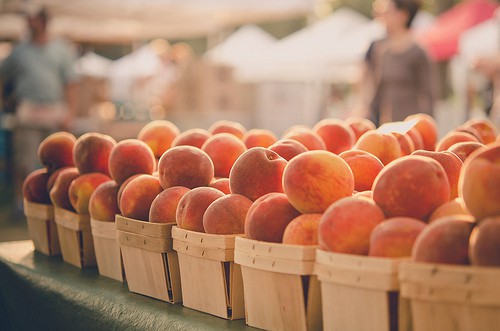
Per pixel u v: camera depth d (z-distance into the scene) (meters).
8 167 11.38
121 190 2.29
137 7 10.84
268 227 1.72
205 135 2.64
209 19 12.87
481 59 10.23
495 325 1.23
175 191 2.10
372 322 1.43
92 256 2.56
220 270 1.84
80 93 10.17
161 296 2.06
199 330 1.75
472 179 1.35
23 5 10.77
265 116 11.88
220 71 10.42
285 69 14.53
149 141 2.76
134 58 15.76
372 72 5.73
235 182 1.96
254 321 1.74
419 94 5.34
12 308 2.71
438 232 1.34
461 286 1.25
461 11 13.49
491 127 2.63
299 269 1.60
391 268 1.40
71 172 2.67
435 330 1.30
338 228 1.52
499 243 1.24
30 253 2.89
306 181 1.69
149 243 2.06
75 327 2.21
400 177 1.56
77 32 14.63
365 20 14.29
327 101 13.50
